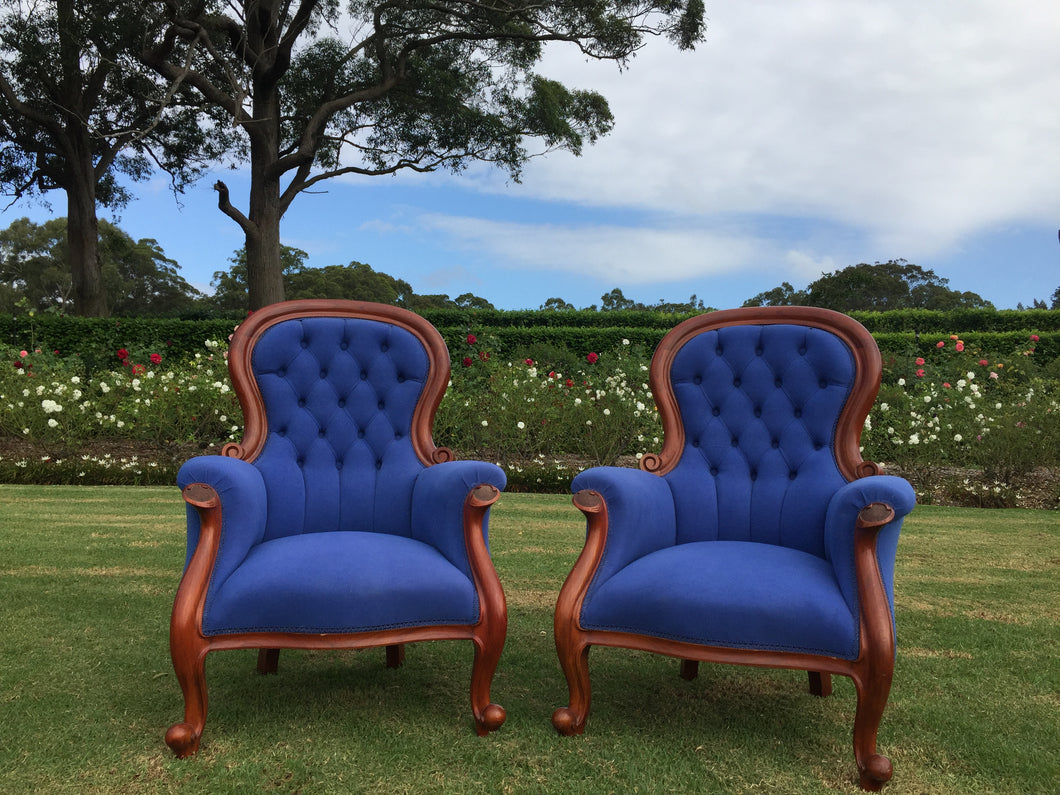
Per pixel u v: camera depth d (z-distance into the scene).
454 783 1.60
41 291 34.59
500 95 15.32
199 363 7.49
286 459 2.25
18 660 2.27
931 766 1.71
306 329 2.38
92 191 15.34
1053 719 1.96
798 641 1.66
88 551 3.62
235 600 1.74
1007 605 3.01
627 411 6.64
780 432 2.27
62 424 6.42
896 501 1.65
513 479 6.13
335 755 1.71
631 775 1.64
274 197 13.34
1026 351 8.38
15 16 12.80
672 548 2.04
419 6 13.30
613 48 13.10
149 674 2.19
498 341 9.45
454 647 2.51
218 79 13.91
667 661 2.42
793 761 1.72
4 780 1.59
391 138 15.57
